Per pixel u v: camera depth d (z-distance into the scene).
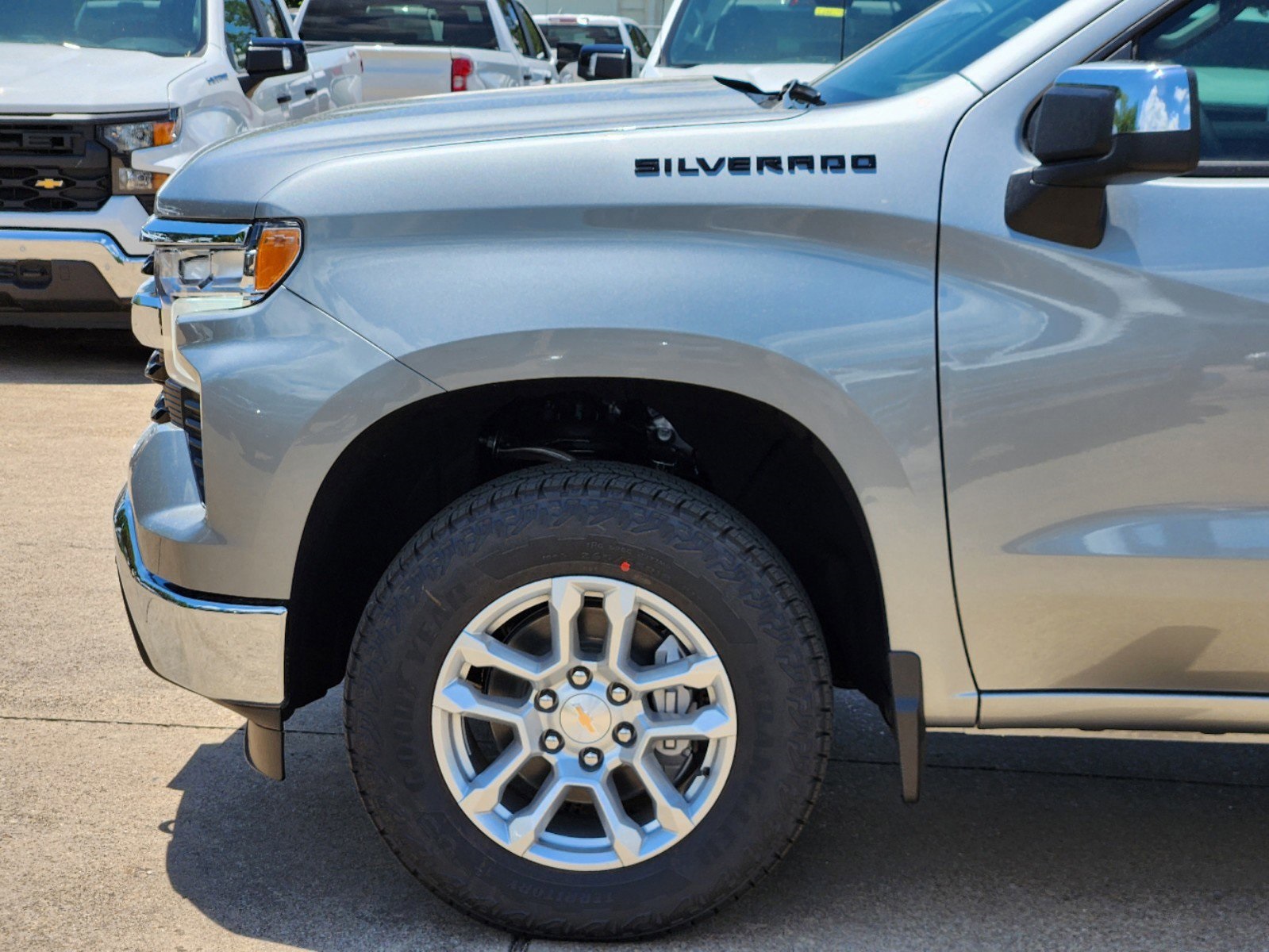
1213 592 2.43
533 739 2.57
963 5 3.02
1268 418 2.37
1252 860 2.99
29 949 2.57
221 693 2.59
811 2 7.31
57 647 4.02
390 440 2.57
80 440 6.35
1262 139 2.43
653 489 2.49
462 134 2.64
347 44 12.04
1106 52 2.44
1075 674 2.50
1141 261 2.36
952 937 2.67
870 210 2.41
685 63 7.20
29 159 7.37
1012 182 2.39
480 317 2.42
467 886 2.58
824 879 2.88
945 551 2.44
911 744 2.50
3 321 8.19
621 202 2.44
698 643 2.50
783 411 2.42
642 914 2.57
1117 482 2.40
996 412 2.39
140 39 8.30
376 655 2.53
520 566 2.49
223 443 2.49
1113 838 3.09
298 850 2.97
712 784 2.54
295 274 2.48
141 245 7.48
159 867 2.88
